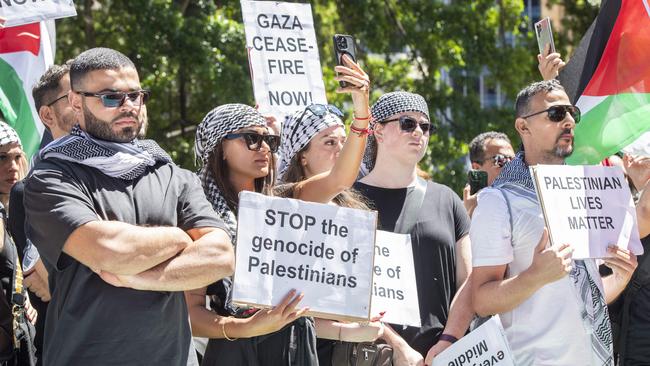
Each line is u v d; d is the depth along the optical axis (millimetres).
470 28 16969
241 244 4051
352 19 16766
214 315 4320
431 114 16422
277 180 5320
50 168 3764
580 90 5895
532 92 4766
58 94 5207
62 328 3773
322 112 5160
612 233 4480
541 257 4305
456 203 5363
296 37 6324
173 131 16453
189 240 3789
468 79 17031
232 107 4781
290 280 4074
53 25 6699
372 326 4684
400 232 5121
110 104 3854
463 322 4773
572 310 4547
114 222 3666
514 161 4781
